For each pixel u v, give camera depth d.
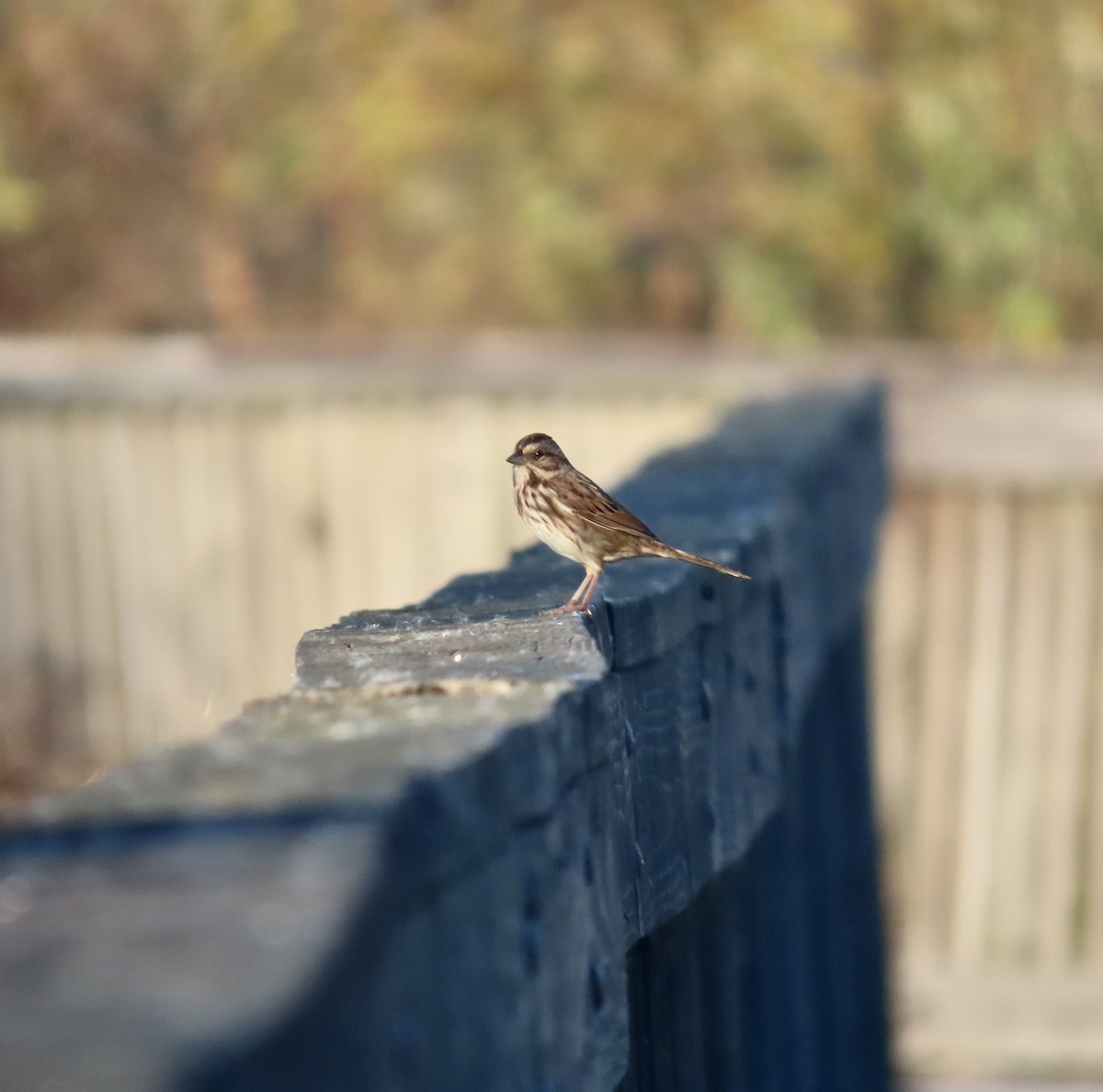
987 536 16.48
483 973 2.79
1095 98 28.33
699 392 17.00
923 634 16.55
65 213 29.25
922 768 16.47
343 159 27.84
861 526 12.88
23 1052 1.71
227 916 2.04
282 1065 1.82
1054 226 28.42
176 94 28.91
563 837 3.33
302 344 17.41
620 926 3.95
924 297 28.89
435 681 3.68
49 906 2.09
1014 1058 16.06
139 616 17.50
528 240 27.92
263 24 27.81
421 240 28.69
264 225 30.06
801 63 26.98
